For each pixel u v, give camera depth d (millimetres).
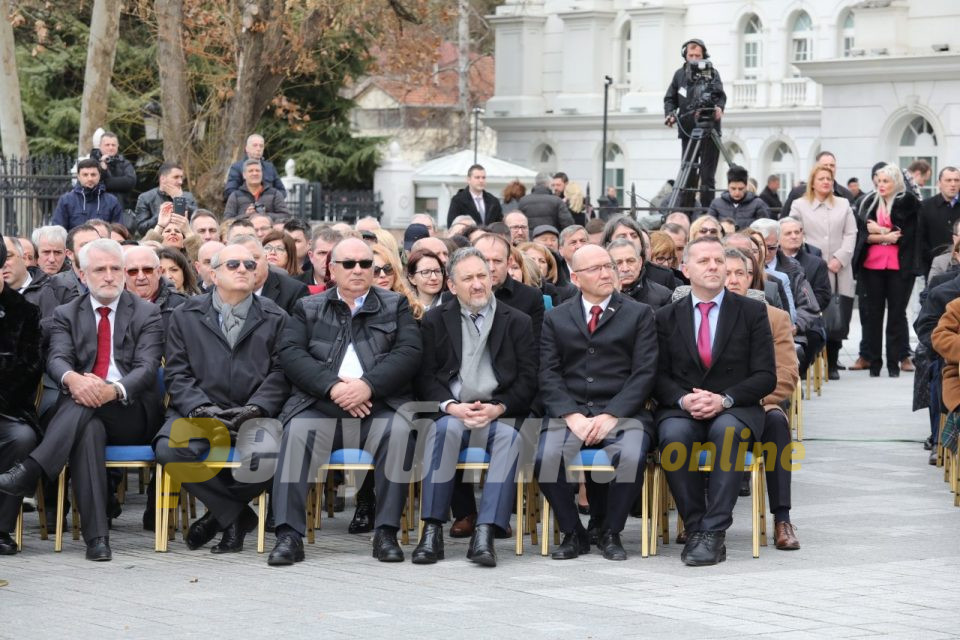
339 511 14984
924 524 13758
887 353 24531
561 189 33156
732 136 61125
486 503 12414
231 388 13148
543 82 67312
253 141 24656
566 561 12453
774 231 19078
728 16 61094
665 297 15234
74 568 12102
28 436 12742
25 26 49594
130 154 49594
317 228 16234
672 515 14500
